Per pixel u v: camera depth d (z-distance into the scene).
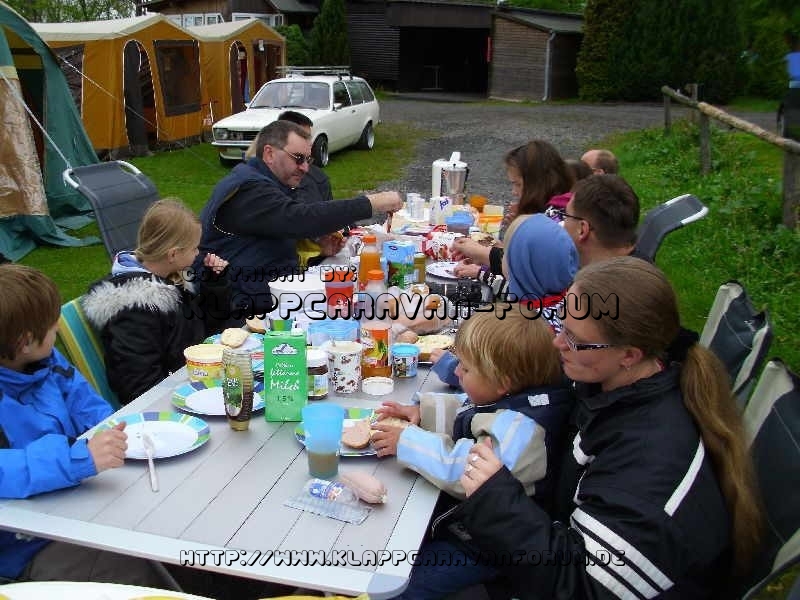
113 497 1.69
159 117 12.09
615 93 21.30
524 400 1.85
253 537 1.55
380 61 26.42
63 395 2.20
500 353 1.82
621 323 1.53
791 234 5.70
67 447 1.73
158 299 2.65
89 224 7.85
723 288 2.72
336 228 3.57
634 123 16.31
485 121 17.11
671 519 1.44
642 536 1.43
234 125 10.86
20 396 2.01
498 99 23.17
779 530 1.53
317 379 2.21
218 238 3.61
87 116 10.47
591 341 1.58
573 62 23.12
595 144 13.44
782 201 6.25
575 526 1.53
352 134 12.58
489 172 11.37
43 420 2.02
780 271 5.43
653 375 1.61
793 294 5.02
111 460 1.72
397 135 15.29
